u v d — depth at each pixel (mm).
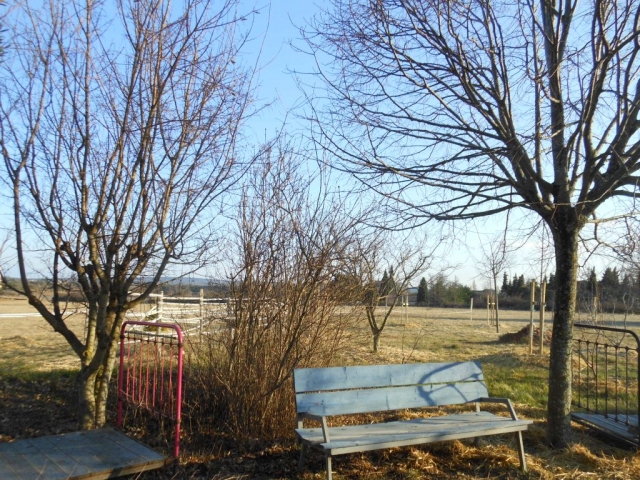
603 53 5273
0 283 5324
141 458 4402
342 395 5074
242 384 5770
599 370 11250
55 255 5441
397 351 13039
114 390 6957
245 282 5973
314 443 4465
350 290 6195
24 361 9820
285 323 5891
